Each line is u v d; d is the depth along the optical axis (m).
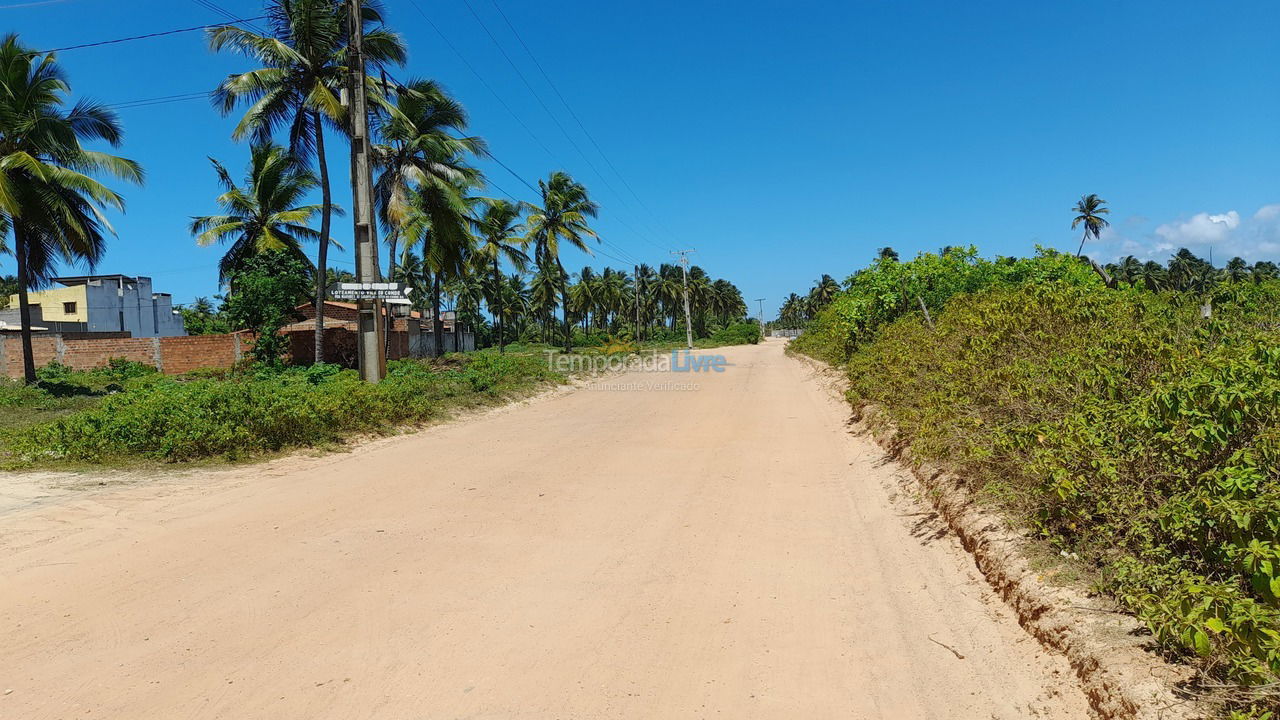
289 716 3.13
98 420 9.38
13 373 26.11
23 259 19.34
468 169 25.16
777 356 38.50
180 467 8.71
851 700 3.23
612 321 95.44
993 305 8.07
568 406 15.63
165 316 43.53
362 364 14.80
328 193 21.53
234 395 9.82
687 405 14.98
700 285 86.38
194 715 3.15
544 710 3.16
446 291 60.94
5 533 5.93
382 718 3.10
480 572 4.92
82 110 18.95
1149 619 2.96
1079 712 2.99
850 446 9.58
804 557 5.21
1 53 17.72
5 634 4.00
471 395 15.79
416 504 6.83
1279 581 2.66
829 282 88.19
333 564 5.10
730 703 3.22
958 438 5.89
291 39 19.62
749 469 8.27
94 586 4.71
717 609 4.27
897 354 10.02
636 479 7.83
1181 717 2.60
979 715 3.08
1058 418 4.98
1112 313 6.57
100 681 3.46
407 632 3.96
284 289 24.12
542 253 40.00
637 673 3.49
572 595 4.50
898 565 5.00
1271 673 2.52
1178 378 4.32
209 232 26.59
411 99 22.81
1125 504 3.80
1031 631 3.70
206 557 5.28
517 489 7.41
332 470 8.59
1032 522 4.42
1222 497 3.17
